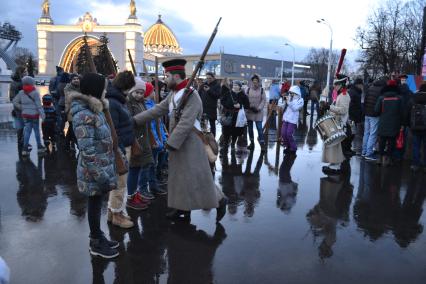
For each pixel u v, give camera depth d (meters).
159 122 6.25
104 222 4.92
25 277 3.59
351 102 9.61
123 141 4.59
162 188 6.38
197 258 4.02
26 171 7.30
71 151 9.19
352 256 4.12
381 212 5.50
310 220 5.13
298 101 9.34
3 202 5.59
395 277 3.71
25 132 8.59
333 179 7.17
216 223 4.95
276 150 10.02
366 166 8.25
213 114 9.56
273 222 5.02
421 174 7.62
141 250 4.18
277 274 3.72
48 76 83.31
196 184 4.68
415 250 4.31
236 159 8.76
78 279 3.59
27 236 4.45
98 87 3.72
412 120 7.65
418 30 30.02
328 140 7.29
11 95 9.84
